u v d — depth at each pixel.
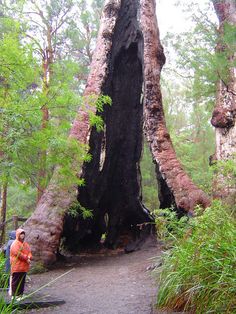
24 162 5.77
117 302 7.25
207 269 5.42
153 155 14.77
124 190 19.56
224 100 14.71
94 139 16.67
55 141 6.12
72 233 17.53
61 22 19.59
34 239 12.51
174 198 14.12
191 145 29.61
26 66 6.11
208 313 4.96
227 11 15.33
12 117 5.22
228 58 12.80
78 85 19.84
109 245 19.59
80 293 8.30
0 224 15.83
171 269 6.48
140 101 18.56
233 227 5.98
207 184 15.80
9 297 6.86
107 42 16.80
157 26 16.95
